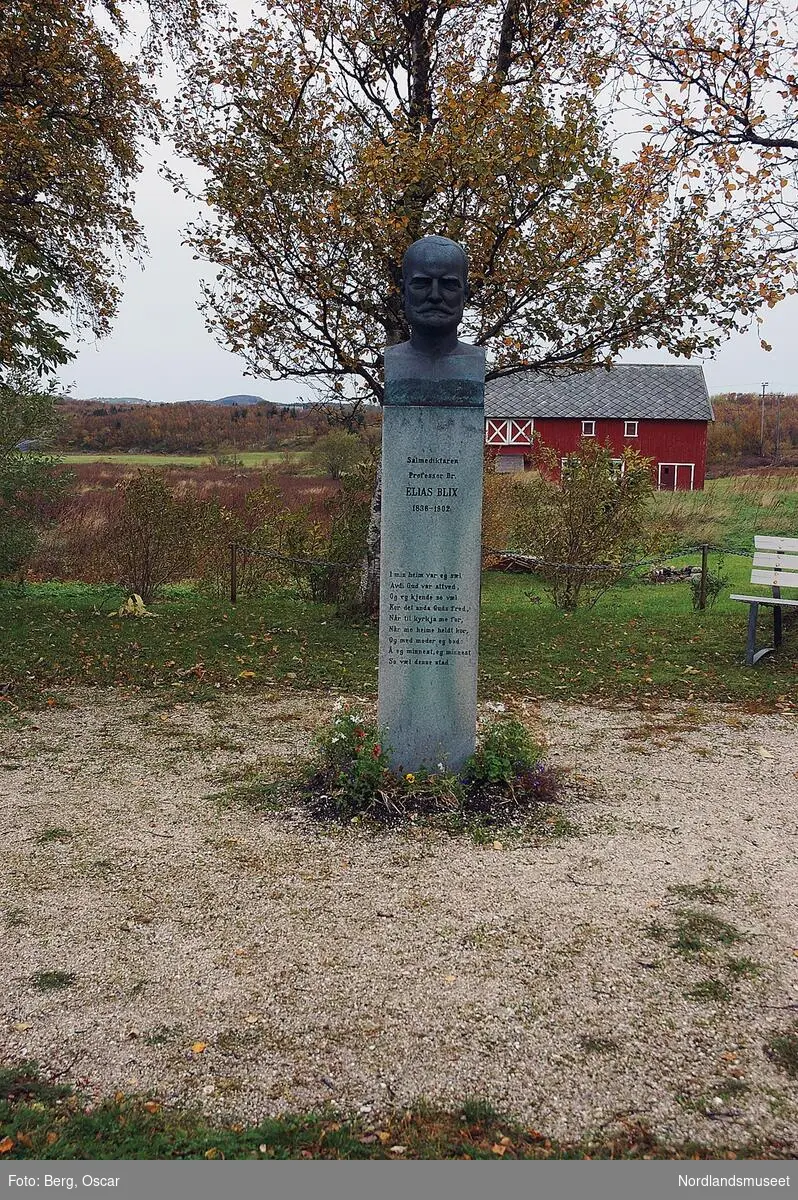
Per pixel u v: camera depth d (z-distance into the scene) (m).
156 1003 3.32
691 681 8.74
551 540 13.12
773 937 3.82
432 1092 2.84
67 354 12.36
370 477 12.82
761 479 25.66
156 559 13.23
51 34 11.26
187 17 11.98
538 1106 2.78
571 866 4.52
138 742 6.75
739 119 10.12
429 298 4.79
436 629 5.20
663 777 5.95
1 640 10.16
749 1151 2.59
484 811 5.15
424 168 8.77
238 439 41.75
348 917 3.98
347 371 10.66
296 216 9.48
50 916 3.99
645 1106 2.78
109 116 12.40
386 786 5.20
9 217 11.46
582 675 9.04
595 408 38.28
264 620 11.52
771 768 6.16
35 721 7.36
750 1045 3.08
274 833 4.93
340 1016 3.24
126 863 4.55
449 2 9.97
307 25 10.02
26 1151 2.56
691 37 10.00
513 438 38.41
